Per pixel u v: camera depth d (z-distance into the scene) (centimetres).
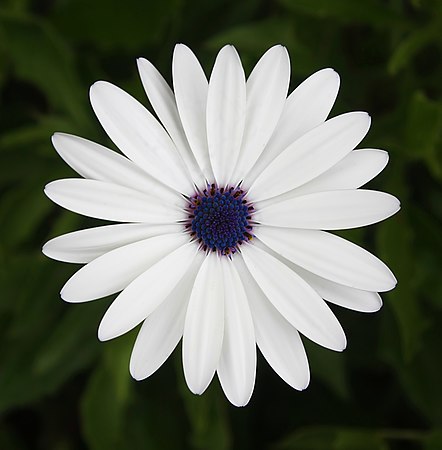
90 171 22
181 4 30
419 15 30
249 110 22
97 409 29
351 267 22
